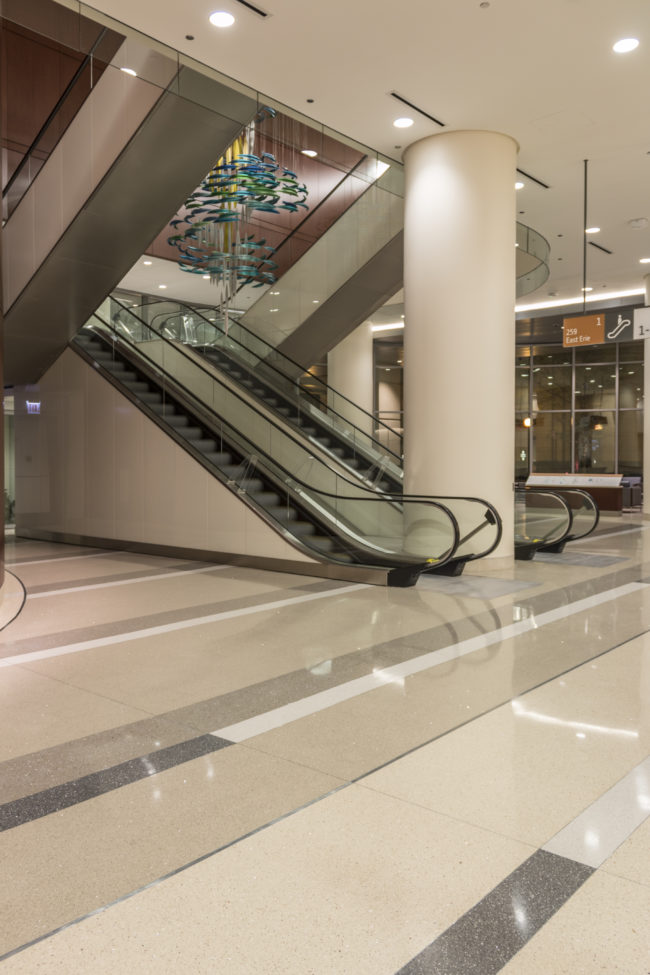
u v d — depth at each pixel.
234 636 5.82
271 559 9.27
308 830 2.77
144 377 11.42
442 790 3.11
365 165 10.02
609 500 18.47
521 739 3.68
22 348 11.73
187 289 19.39
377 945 2.11
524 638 5.73
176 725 3.88
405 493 9.38
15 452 13.34
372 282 13.09
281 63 7.31
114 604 7.14
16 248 10.27
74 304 10.87
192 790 3.12
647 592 7.70
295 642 5.62
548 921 2.22
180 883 2.42
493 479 9.05
